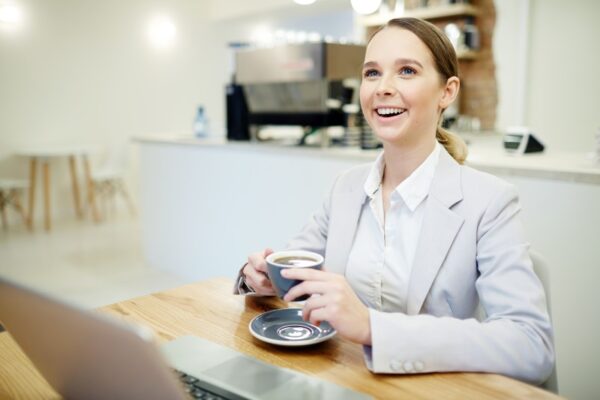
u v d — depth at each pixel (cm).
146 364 50
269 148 302
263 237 316
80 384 61
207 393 69
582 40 436
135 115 653
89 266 397
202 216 356
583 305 194
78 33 591
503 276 90
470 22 483
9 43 540
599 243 187
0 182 498
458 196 100
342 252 112
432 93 97
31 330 58
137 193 662
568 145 455
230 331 92
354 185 117
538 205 201
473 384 73
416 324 79
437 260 97
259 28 787
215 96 744
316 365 79
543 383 88
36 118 566
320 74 269
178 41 688
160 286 352
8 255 425
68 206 597
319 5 579
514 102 476
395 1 520
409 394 70
